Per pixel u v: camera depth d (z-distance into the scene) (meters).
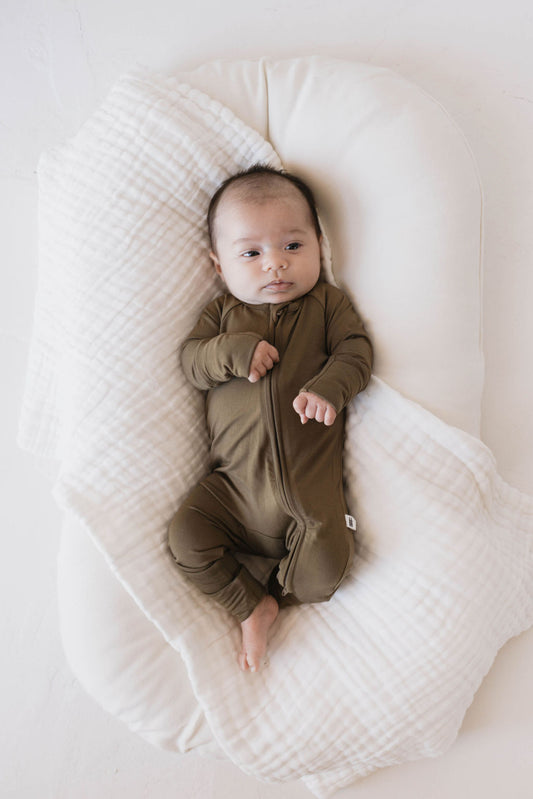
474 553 1.28
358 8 1.59
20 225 1.69
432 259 1.33
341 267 1.42
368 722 1.25
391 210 1.35
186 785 1.47
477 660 1.28
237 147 1.39
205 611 1.34
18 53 1.67
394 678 1.26
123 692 1.30
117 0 1.65
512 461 1.48
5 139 1.68
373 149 1.35
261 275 1.30
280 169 1.41
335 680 1.28
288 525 1.31
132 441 1.36
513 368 1.51
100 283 1.39
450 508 1.29
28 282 1.69
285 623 1.37
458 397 1.35
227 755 1.29
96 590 1.32
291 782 1.43
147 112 1.37
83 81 1.66
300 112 1.40
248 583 1.31
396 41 1.58
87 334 1.38
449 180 1.33
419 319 1.34
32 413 1.49
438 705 1.25
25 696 1.57
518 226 1.52
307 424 1.29
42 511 1.65
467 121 1.56
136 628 1.32
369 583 1.34
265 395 1.28
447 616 1.26
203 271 1.45
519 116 1.54
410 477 1.31
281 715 1.28
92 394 1.37
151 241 1.39
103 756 1.51
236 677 1.31
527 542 1.38
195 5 1.63
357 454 1.36
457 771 1.36
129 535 1.31
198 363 1.33
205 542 1.30
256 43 1.61
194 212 1.43
